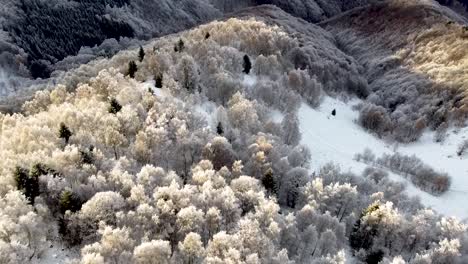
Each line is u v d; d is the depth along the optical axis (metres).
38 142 70.06
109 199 52.41
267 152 79.75
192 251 48.19
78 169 62.09
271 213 57.94
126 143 73.50
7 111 109.56
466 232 70.38
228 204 57.62
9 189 56.72
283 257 51.22
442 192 94.25
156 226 52.31
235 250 46.84
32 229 47.59
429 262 61.03
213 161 74.12
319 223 64.81
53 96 97.12
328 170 86.06
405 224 67.94
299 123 110.25
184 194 57.41
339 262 54.53
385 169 99.69
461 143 111.31
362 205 74.69
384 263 60.69
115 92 91.12
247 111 92.62
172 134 77.81
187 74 105.06
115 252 46.09
